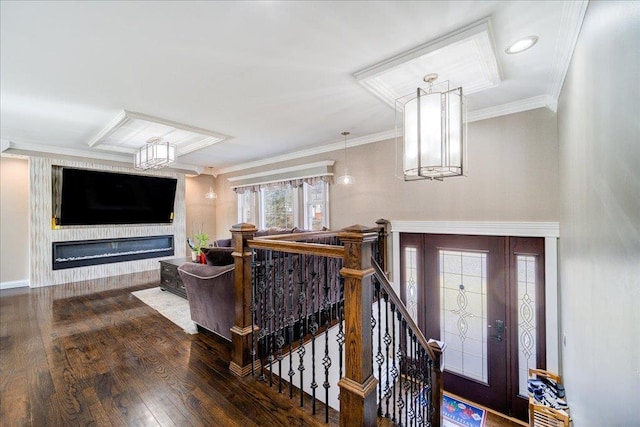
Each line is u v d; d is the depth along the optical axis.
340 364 1.63
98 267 5.65
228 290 2.49
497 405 3.27
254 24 1.74
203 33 1.83
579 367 2.00
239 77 2.43
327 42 1.94
